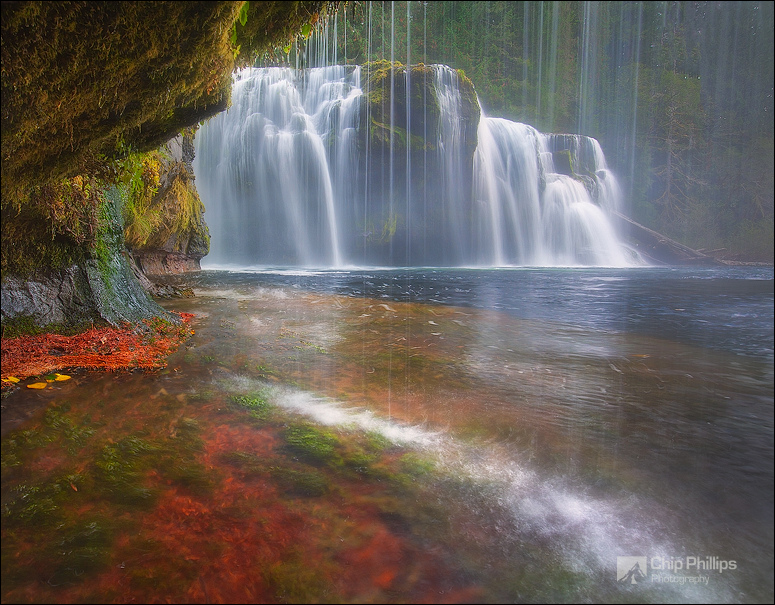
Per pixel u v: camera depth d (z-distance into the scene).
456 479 2.13
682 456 2.42
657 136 42.19
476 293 11.18
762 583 1.53
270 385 3.44
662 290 12.60
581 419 2.94
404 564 1.56
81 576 1.45
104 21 2.11
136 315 4.96
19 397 2.87
